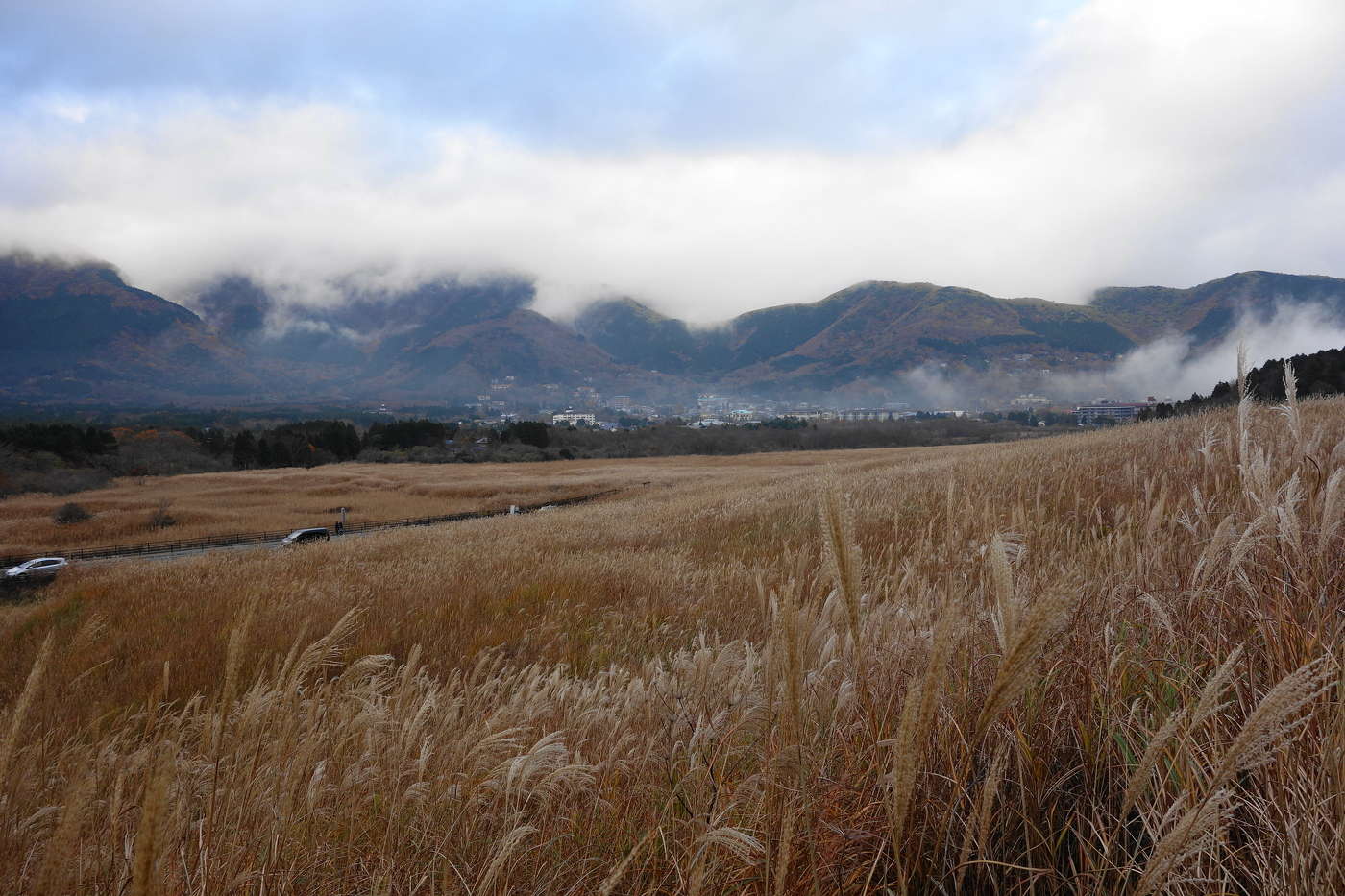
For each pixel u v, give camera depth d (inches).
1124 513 168.2
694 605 337.1
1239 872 57.9
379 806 106.0
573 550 631.8
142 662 292.4
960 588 96.1
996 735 72.4
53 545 1515.7
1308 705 60.9
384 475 2822.3
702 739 95.2
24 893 77.0
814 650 89.5
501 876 84.6
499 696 167.0
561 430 5241.1
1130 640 85.9
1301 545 77.3
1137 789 48.5
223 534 1590.8
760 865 68.1
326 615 362.9
